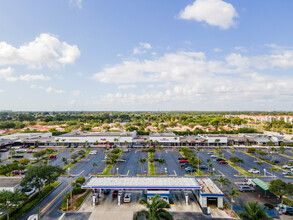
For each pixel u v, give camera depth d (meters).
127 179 49.50
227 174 66.56
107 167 74.19
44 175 48.34
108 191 50.84
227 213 40.78
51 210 42.25
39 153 82.06
